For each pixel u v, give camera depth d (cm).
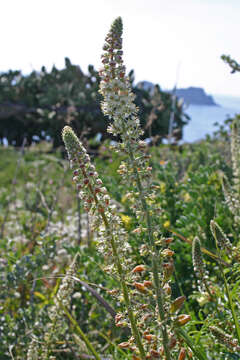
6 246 459
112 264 198
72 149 196
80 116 1250
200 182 448
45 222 595
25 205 717
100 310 374
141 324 194
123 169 188
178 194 484
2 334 341
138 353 190
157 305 181
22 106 1731
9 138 1897
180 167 705
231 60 357
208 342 241
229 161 571
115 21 186
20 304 407
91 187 196
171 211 439
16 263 402
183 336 206
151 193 187
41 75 1575
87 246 496
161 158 703
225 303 261
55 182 805
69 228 595
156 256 181
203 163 664
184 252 373
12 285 389
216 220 390
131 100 185
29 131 1830
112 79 186
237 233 371
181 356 186
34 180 911
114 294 200
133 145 186
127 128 187
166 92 1169
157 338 183
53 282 440
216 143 738
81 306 399
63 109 1407
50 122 1445
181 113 1175
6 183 1166
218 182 438
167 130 1125
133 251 350
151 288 181
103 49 187
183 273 359
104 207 196
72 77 1456
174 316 181
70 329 332
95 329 374
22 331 346
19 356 327
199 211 425
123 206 421
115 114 185
